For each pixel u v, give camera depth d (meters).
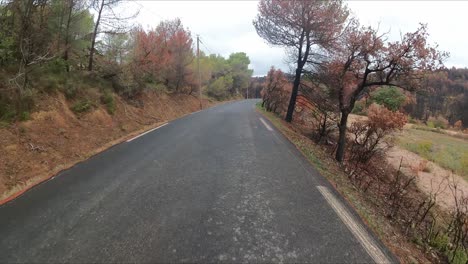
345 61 11.12
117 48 14.26
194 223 3.60
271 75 25.94
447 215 7.75
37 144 6.32
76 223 3.57
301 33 14.87
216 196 4.48
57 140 6.99
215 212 3.92
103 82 12.45
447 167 15.13
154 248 3.04
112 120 10.57
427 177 12.63
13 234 3.32
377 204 5.76
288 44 15.55
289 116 17.09
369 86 10.79
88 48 13.13
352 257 3.00
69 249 3.03
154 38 17.62
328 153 11.09
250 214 3.88
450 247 4.44
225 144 8.41
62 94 9.09
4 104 6.57
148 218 3.71
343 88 11.02
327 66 13.51
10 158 5.38
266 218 3.77
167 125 12.45
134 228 3.46
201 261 2.83
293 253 3.00
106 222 3.60
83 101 9.80
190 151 7.43
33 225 3.53
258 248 3.07
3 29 7.46
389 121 11.84
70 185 4.89
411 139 24.30
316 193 4.77
